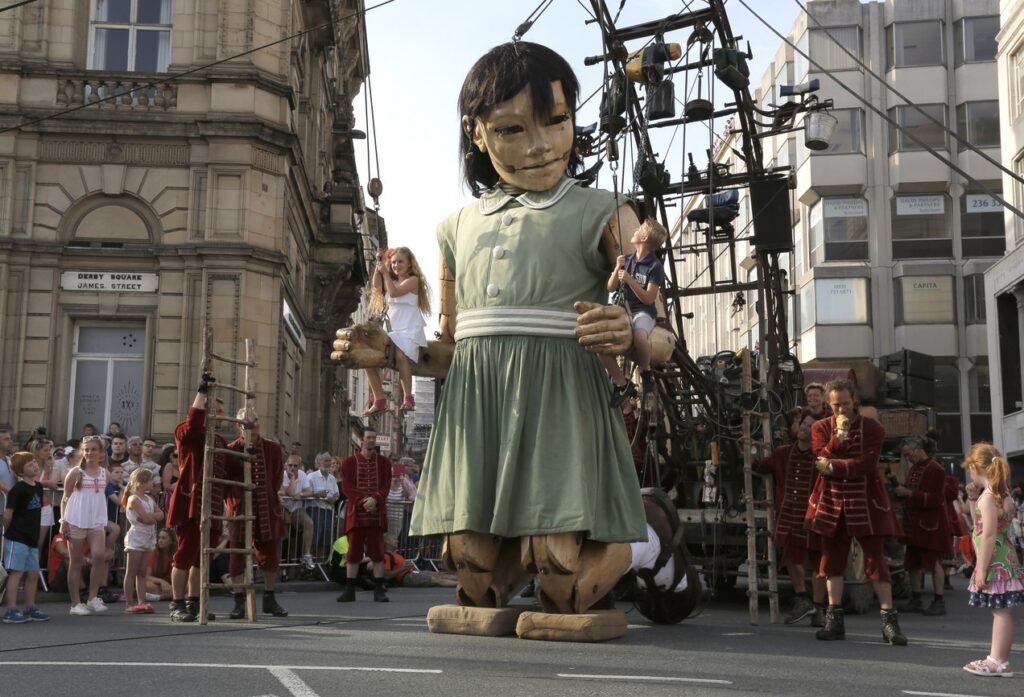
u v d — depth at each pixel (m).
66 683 5.07
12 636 7.63
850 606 11.06
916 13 40.12
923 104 39.84
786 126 14.55
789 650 7.12
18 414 19.61
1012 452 28.80
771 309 13.62
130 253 20.09
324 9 25.66
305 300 27.41
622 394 6.94
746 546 11.66
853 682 5.57
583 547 7.27
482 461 7.22
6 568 9.20
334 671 5.48
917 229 39.69
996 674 6.23
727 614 10.78
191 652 6.41
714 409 11.35
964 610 12.73
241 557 9.73
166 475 12.80
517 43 7.50
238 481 9.68
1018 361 29.42
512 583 7.67
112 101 20.39
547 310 7.34
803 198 40.97
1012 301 29.69
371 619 9.43
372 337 7.46
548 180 7.48
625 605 11.52
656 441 11.64
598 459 7.22
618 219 7.39
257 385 20.14
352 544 12.37
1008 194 29.27
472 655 6.23
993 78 39.41
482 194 7.92
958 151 39.59
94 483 10.55
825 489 8.20
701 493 12.09
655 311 7.05
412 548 17.92
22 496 9.30
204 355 9.06
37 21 20.45
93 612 10.36
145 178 20.33
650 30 12.40
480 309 7.46
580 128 12.37
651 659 6.23
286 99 21.20
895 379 15.18
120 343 20.41
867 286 39.50
